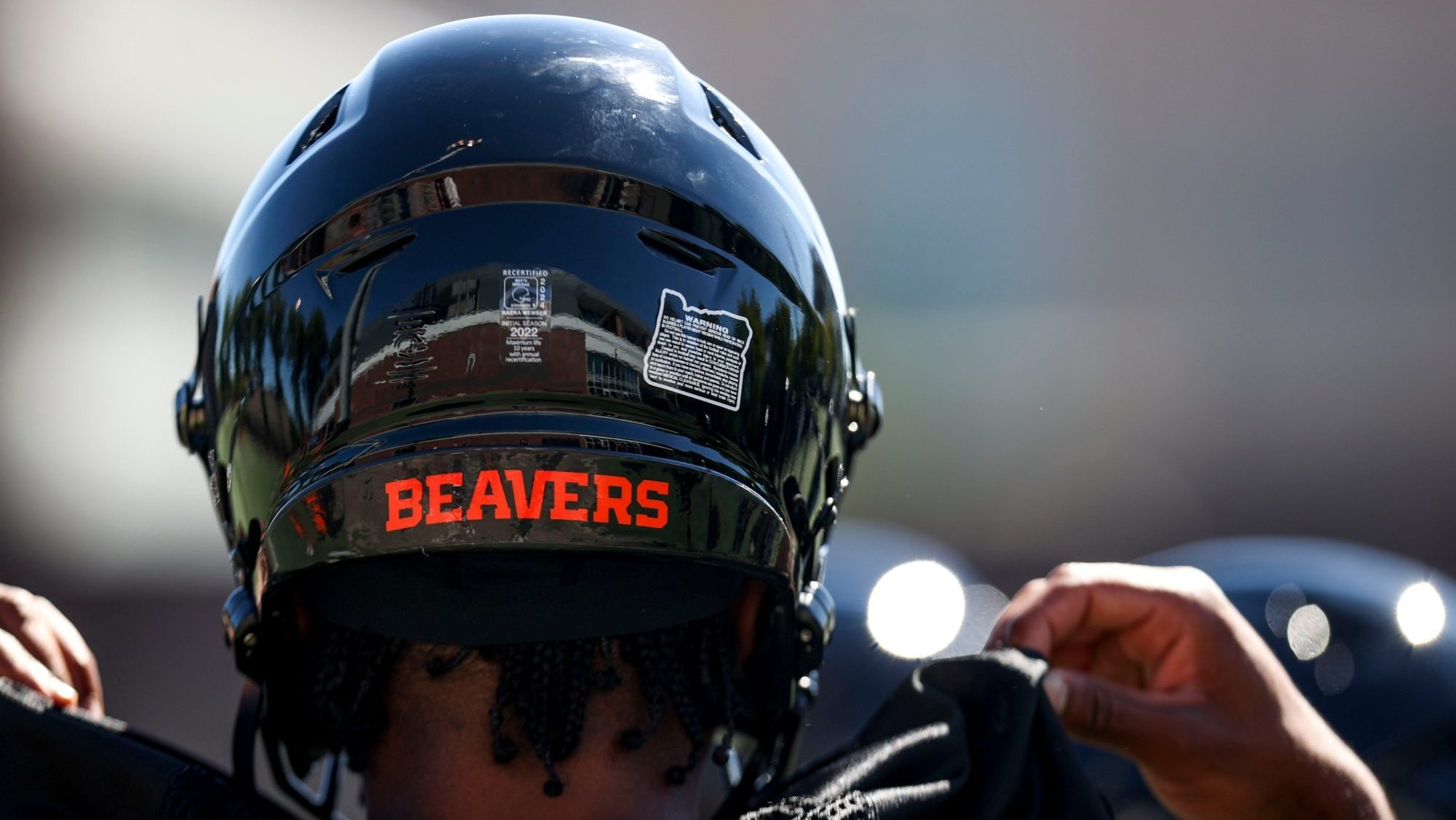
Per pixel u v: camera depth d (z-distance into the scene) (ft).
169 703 91.35
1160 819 41.81
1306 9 208.33
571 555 14.85
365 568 14.92
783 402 16.20
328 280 15.58
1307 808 19.29
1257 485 173.88
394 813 14.83
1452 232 203.41
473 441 14.61
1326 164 207.92
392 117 16.24
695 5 207.21
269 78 144.15
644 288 15.34
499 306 15.02
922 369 187.01
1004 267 204.33
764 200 16.83
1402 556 162.61
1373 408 186.91
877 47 208.95
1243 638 19.49
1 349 123.95
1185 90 209.87
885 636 54.39
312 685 15.72
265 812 15.15
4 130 131.13
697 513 14.93
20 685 17.44
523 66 16.58
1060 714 18.25
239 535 16.61
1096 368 191.21
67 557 113.70
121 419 122.62
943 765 15.48
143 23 137.59
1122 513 165.78
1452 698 45.93
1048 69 209.77
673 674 15.07
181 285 133.18
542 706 14.64
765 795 15.67
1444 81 205.36
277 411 15.70
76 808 15.38
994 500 166.40
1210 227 206.39
